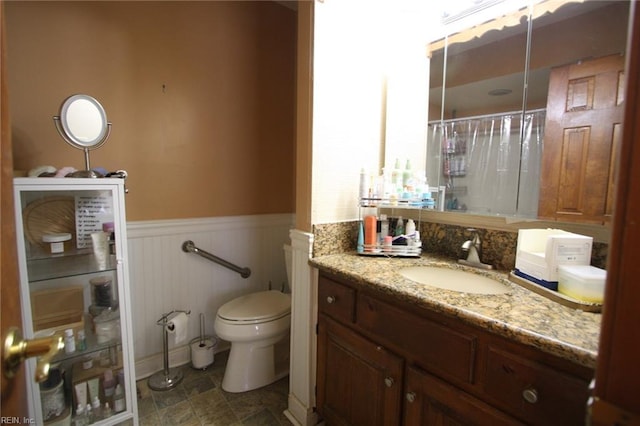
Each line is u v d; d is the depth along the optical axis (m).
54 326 1.32
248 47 2.13
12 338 0.48
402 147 1.58
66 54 1.52
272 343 1.78
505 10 1.25
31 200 1.27
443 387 0.88
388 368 1.04
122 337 1.39
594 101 1.02
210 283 2.07
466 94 1.38
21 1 1.41
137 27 1.71
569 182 1.08
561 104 1.10
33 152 1.47
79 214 1.36
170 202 1.89
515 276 1.07
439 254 1.46
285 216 2.40
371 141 1.59
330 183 1.46
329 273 1.29
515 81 1.22
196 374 1.88
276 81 2.29
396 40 1.58
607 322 0.39
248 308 1.78
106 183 1.30
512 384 0.74
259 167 2.25
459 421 0.85
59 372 1.35
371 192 1.45
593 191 1.02
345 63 1.45
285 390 1.75
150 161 1.80
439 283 1.27
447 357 0.87
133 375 1.42
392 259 1.37
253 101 2.19
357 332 1.18
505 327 0.73
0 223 0.46
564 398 0.66
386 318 1.05
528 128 1.19
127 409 1.42
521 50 1.20
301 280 1.46
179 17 1.84
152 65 1.77
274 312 1.73
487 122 1.31
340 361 1.26
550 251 0.92
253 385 1.74
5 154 0.49
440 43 1.46
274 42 2.26
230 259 2.15
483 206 1.32
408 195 1.40
